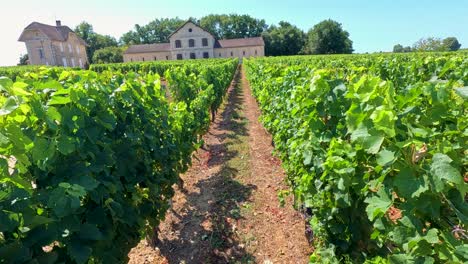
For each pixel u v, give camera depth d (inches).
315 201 114.0
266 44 3021.7
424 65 243.4
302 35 3132.4
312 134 112.8
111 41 3725.4
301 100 134.6
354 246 98.9
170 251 147.9
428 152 59.1
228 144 316.2
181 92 291.1
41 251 63.7
